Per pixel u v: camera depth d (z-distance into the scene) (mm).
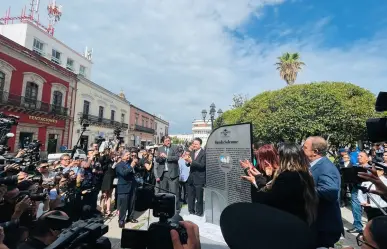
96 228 1280
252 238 664
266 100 14062
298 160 1796
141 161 7094
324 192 2188
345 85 13125
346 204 6387
